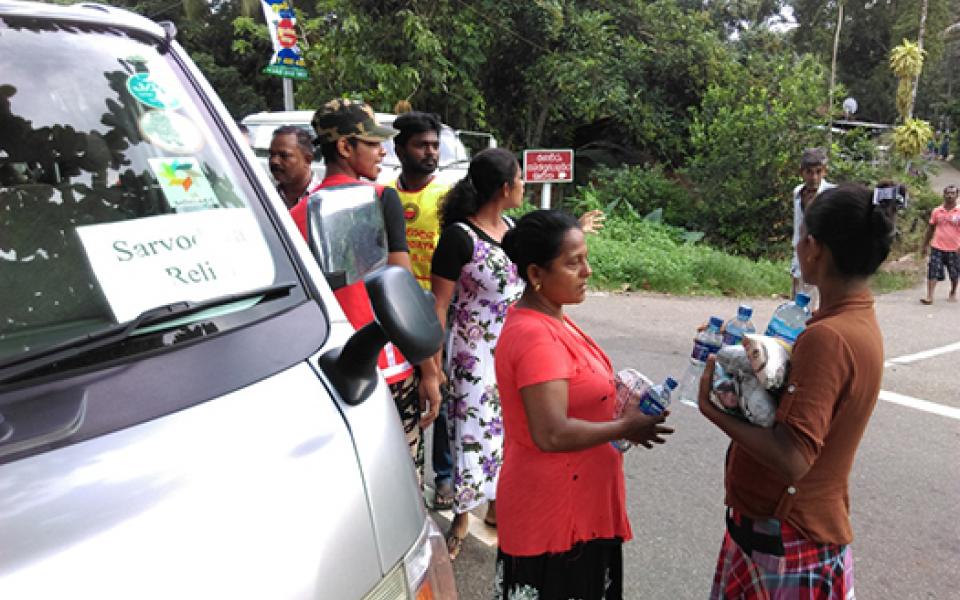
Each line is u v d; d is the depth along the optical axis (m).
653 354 6.56
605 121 19.89
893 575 3.14
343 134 2.67
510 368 1.94
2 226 1.38
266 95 27.70
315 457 1.20
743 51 20.19
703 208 14.61
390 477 1.33
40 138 1.48
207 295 1.43
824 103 14.08
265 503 1.10
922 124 14.84
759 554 1.85
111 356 1.25
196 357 1.30
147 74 1.69
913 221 14.06
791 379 1.66
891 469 4.21
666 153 18.75
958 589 3.04
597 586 2.09
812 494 1.77
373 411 1.39
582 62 16.47
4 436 1.07
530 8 16.34
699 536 3.41
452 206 2.86
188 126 1.68
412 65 14.74
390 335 1.38
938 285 11.62
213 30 26.41
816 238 1.73
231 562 1.02
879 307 9.56
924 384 5.89
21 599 0.88
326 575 1.11
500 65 18.09
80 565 0.93
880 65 34.69
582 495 1.99
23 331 1.26
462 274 2.85
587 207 14.70
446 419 3.16
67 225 1.42
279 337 1.43
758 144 13.60
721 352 1.76
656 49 17.94
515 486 2.01
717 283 10.45
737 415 1.73
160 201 1.53
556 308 2.04
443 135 9.54
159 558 0.98
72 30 1.63
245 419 1.21
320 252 1.76
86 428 1.11
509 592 2.08
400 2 14.89
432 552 1.42
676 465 4.17
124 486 1.04
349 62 14.06
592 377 1.98
